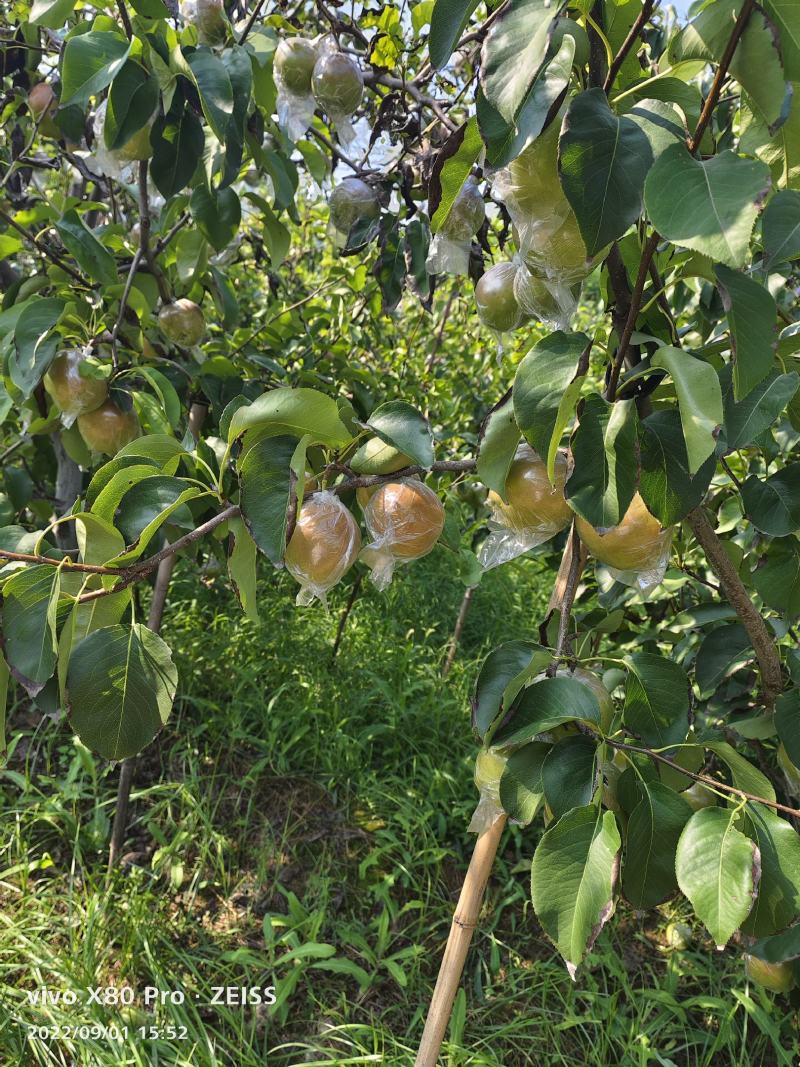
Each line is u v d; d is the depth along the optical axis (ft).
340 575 4.02
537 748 4.07
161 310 7.49
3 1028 7.12
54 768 10.55
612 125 2.83
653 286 3.91
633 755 4.10
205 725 10.73
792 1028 7.73
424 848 9.50
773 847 3.73
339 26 6.72
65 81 5.12
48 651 3.81
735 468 7.67
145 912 8.39
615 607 8.31
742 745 6.15
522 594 16.90
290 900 8.74
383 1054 7.16
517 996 8.28
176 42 5.26
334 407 3.70
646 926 9.20
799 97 3.00
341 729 11.41
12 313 6.54
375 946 8.80
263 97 6.38
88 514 3.96
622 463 3.35
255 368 9.23
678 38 2.90
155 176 5.81
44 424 7.05
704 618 6.76
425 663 13.38
